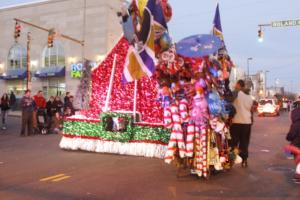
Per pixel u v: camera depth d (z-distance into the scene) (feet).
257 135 54.54
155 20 28.96
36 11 134.41
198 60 25.00
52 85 133.18
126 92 37.58
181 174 26.40
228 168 27.53
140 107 36.22
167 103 25.34
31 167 29.07
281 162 31.60
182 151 24.52
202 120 24.34
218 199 20.16
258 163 31.14
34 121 55.93
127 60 31.48
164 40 27.43
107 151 35.70
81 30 126.62
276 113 120.88
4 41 141.38
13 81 142.20
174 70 25.35
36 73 132.46
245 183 23.89
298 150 23.99
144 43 30.12
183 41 25.52
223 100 26.50
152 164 30.17
